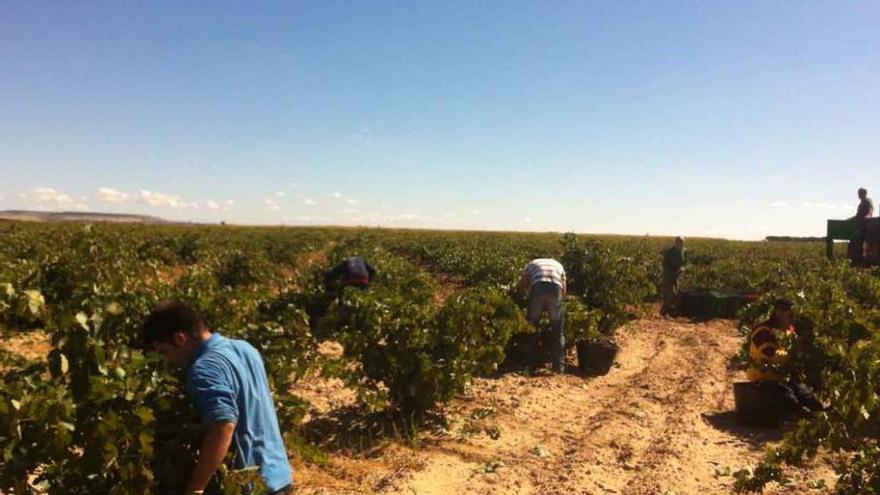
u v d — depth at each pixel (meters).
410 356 7.96
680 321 18.45
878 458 5.27
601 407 9.45
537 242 36.88
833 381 6.28
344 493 6.04
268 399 3.86
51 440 3.61
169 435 4.10
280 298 12.13
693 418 8.98
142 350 4.86
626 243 41.28
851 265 21.50
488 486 6.45
